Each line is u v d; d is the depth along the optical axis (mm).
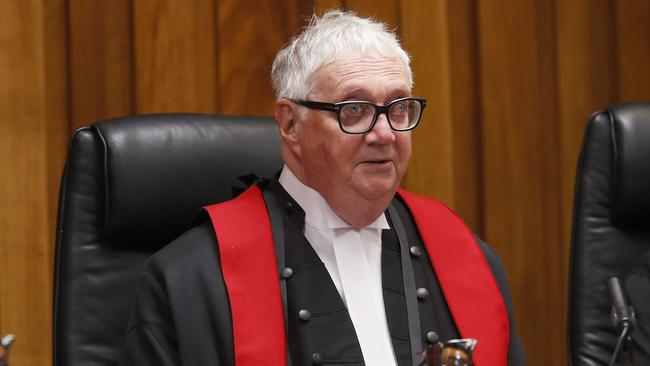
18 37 10203
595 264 8633
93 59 10453
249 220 7016
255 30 10922
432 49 11477
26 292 10156
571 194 11883
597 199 8688
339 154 6742
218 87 10828
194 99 10727
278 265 6836
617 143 8578
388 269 7051
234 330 6496
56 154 10336
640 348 8180
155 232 7621
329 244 7012
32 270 10180
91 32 10453
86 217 7508
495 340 7066
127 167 7465
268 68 10953
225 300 6629
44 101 10258
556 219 11812
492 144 11625
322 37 6895
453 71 11586
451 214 7758
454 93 11594
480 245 7676
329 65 6793
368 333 6719
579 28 11922
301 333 6602
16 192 10164
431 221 7562
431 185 11445
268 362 6426
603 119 8734
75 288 7426
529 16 11758
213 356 6480
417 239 7465
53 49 10352
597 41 11961
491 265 7617
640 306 8281
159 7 10609
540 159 11773
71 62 10383
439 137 11469
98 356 7387
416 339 6812
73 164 7531
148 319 6633
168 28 10641
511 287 11648
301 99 6910
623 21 11969
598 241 8656
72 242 7465
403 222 7496
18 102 10188
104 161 7461
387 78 6754
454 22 11602
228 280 6672
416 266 7219
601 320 8555
